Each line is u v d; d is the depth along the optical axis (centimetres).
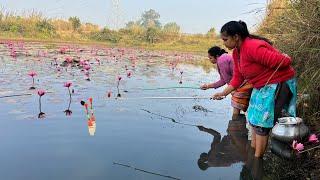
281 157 417
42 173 382
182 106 714
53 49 1825
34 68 1092
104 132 525
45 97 710
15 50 1623
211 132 557
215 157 457
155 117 621
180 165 425
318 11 489
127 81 958
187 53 2400
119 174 389
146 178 383
